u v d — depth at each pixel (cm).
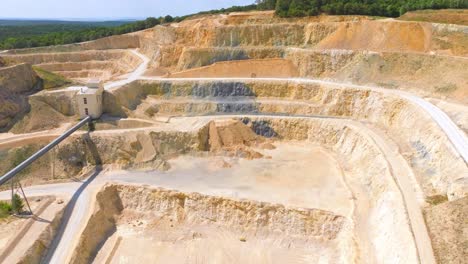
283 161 4388
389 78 5312
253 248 3108
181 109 5644
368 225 2911
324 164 4253
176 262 2989
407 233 2333
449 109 4025
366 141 4066
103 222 3384
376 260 2509
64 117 4891
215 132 4800
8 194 3559
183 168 4231
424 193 2802
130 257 3055
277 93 5844
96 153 4306
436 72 4950
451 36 5372
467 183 2567
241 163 4350
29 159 3478
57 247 2875
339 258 2841
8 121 4606
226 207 3388
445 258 2072
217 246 3152
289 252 3033
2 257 2598
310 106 5344
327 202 3359
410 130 4012
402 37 5831
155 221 3488
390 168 3272
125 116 5047
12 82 4894
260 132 5088
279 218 3238
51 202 3406
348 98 5144
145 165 4247
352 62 5897
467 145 3103
